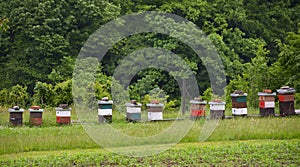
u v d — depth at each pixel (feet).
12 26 183.11
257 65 151.53
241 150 74.43
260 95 106.93
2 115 118.01
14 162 68.64
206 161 68.44
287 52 143.54
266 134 85.81
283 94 106.83
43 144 78.95
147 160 69.56
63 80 169.07
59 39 175.83
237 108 106.83
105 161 69.46
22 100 146.30
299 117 103.60
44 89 138.41
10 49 184.85
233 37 194.90
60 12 183.01
